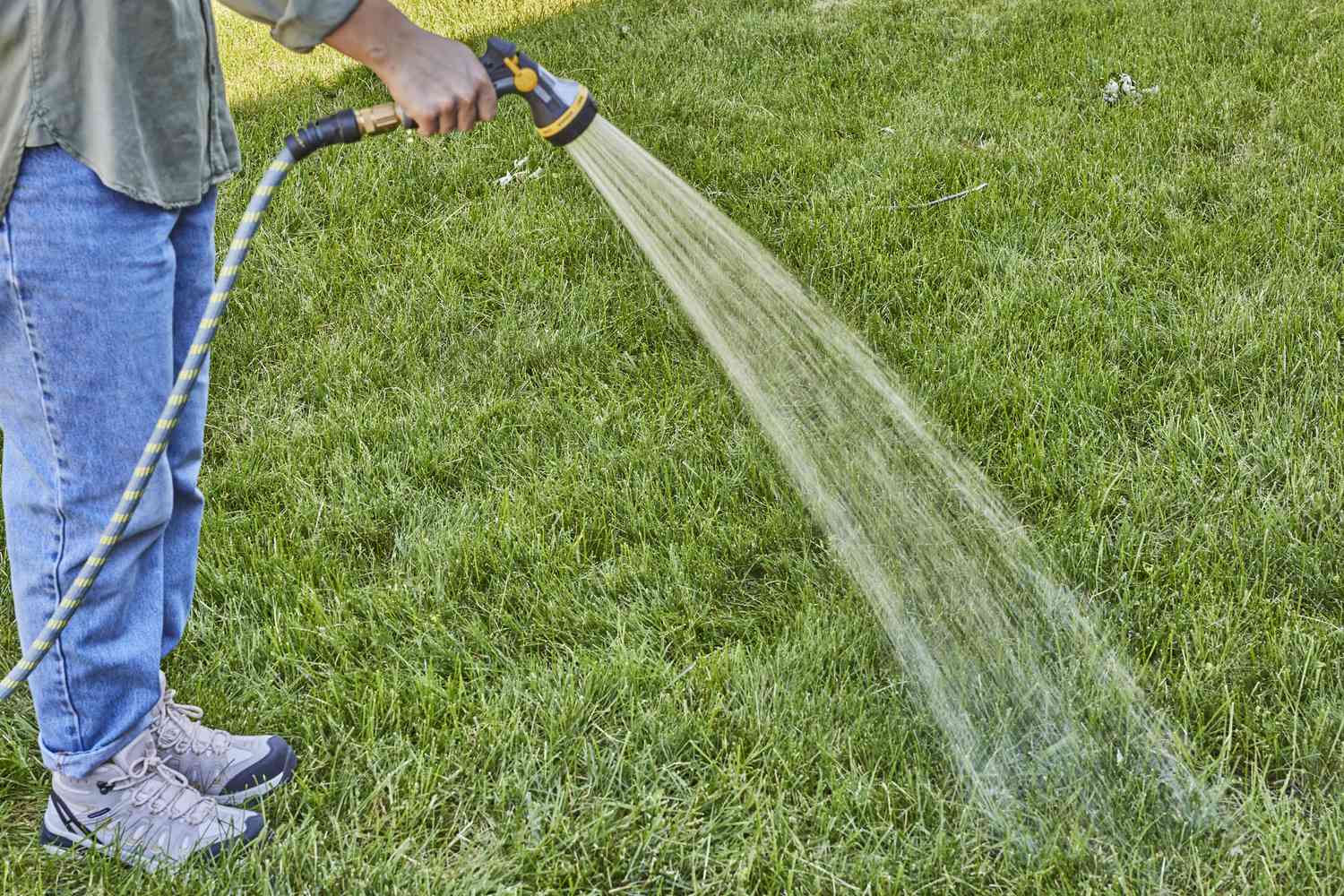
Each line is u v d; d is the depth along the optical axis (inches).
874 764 81.8
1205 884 72.9
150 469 67.0
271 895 75.1
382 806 81.8
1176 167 167.3
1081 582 97.2
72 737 73.2
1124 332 128.3
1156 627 91.9
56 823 76.8
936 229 155.1
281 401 130.6
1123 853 76.0
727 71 220.4
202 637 96.0
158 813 77.1
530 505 109.7
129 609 72.9
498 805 81.2
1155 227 152.0
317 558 104.1
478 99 69.4
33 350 64.2
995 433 114.7
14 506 69.2
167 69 63.3
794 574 100.0
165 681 83.4
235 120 217.3
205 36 66.6
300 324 143.6
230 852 77.1
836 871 75.7
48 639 69.2
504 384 129.6
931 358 126.6
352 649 95.5
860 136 186.9
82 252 62.9
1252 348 121.7
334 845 79.4
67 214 62.2
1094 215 153.3
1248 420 114.3
